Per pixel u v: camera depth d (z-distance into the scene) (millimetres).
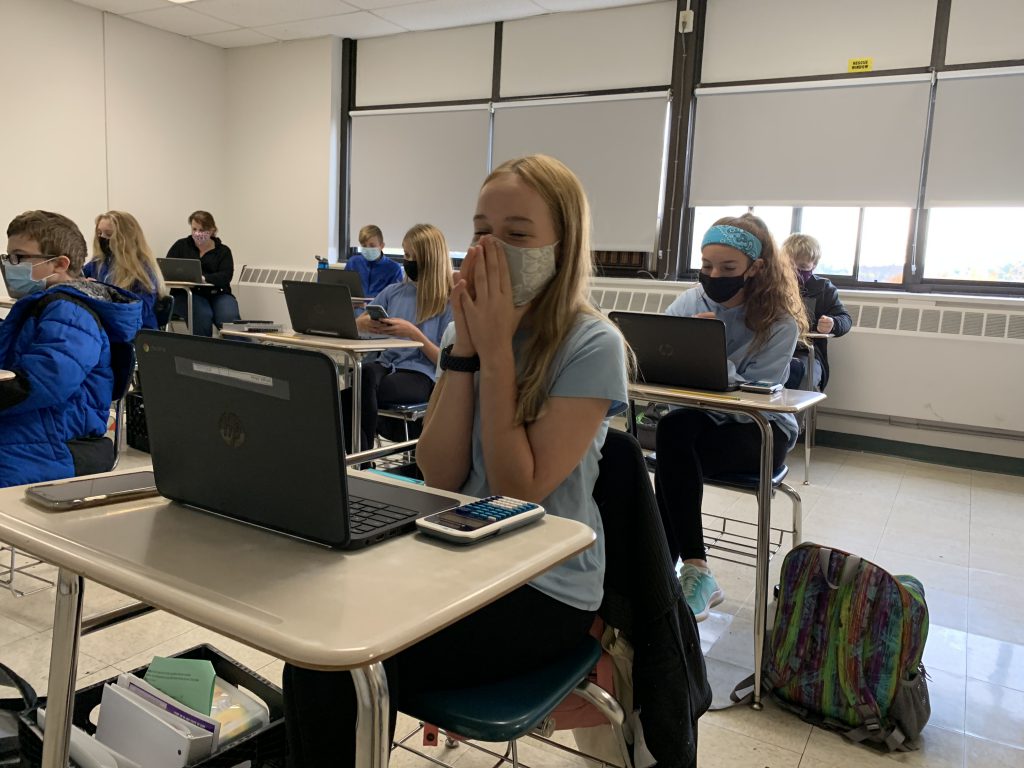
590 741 1320
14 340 1914
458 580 709
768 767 1640
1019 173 4320
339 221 6891
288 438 759
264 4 5875
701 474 2117
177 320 6312
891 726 1735
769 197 5012
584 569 1071
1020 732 1808
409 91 6406
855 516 3451
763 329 2293
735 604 2459
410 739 1646
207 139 7184
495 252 1039
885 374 4582
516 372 1109
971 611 2463
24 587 2266
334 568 729
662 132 5301
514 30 5844
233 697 1362
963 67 4395
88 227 6328
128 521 844
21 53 5777
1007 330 4254
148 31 6582
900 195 4629
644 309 5156
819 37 4773
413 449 1327
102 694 1324
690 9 5105
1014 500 3805
